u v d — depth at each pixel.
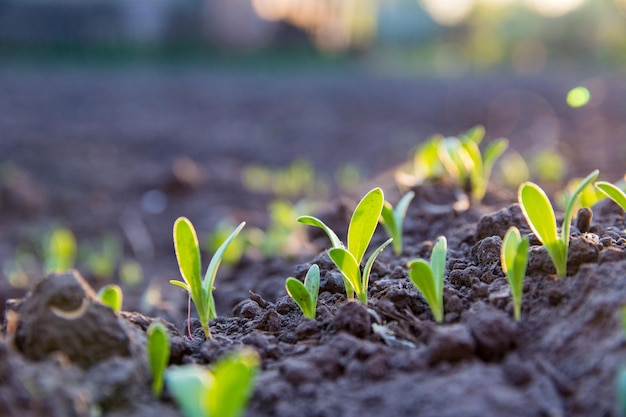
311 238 0.67
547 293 0.37
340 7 5.33
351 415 0.33
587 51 5.44
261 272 0.65
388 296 0.40
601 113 2.08
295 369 0.35
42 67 3.92
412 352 0.35
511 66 4.89
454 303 0.39
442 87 3.19
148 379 0.35
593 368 0.33
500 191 0.63
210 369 0.37
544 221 0.37
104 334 0.35
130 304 0.72
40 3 4.45
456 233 0.50
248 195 1.29
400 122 2.17
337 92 3.02
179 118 2.30
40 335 0.35
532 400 0.32
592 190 0.50
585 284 0.36
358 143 1.84
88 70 3.88
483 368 0.34
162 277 0.89
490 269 0.42
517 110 2.28
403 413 0.33
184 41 4.80
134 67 4.15
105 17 4.59
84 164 1.59
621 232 0.43
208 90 3.09
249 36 4.98
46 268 0.89
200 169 1.50
